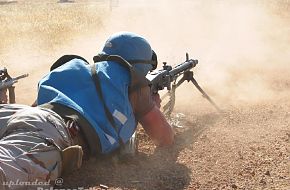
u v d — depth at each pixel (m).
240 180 4.11
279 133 5.32
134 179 4.11
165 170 4.32
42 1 41.91
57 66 4.71
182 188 3.97
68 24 16.59
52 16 19.58
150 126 4.46
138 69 4.47
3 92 5.34
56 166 3.49
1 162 3.22
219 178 4.16
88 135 3.95
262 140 5.10
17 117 3.61
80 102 4.07
